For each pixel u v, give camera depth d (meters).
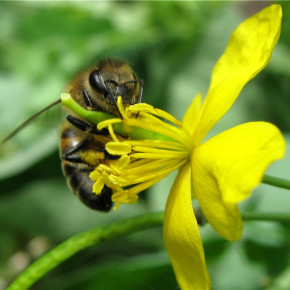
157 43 0.12
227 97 0.07
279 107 0.11
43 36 0.13
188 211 0.06
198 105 0.07
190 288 0.06
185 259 0.06
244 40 0.07
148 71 0.12
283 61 0.11
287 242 0.09
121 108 0.07
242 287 0.09
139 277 0.08
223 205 0.06
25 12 0.13
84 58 0.12
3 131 0.11
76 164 0.07
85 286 0.08
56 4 0.12
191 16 0.12
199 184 0.06
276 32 0.07
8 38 0.13
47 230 0.11
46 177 0.11
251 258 0.09
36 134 0.11
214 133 0.11
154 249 0.11
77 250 0.07
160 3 0.12
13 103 0.12
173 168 0.07
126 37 0.12
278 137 0.06
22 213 0.11
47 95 0.12
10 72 0.12
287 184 0.07
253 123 0.06
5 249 0.12
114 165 0.07
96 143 0.07
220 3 0.12
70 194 0.11
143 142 0.07
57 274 0.11
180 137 0.07
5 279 0.11
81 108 0.07
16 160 0.11
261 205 0.09
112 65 0.07
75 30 0.13
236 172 0.06
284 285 0.08
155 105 0.11
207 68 0.11
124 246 0.11
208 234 0.09
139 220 0.07
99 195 0.07
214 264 0.09
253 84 0.11
